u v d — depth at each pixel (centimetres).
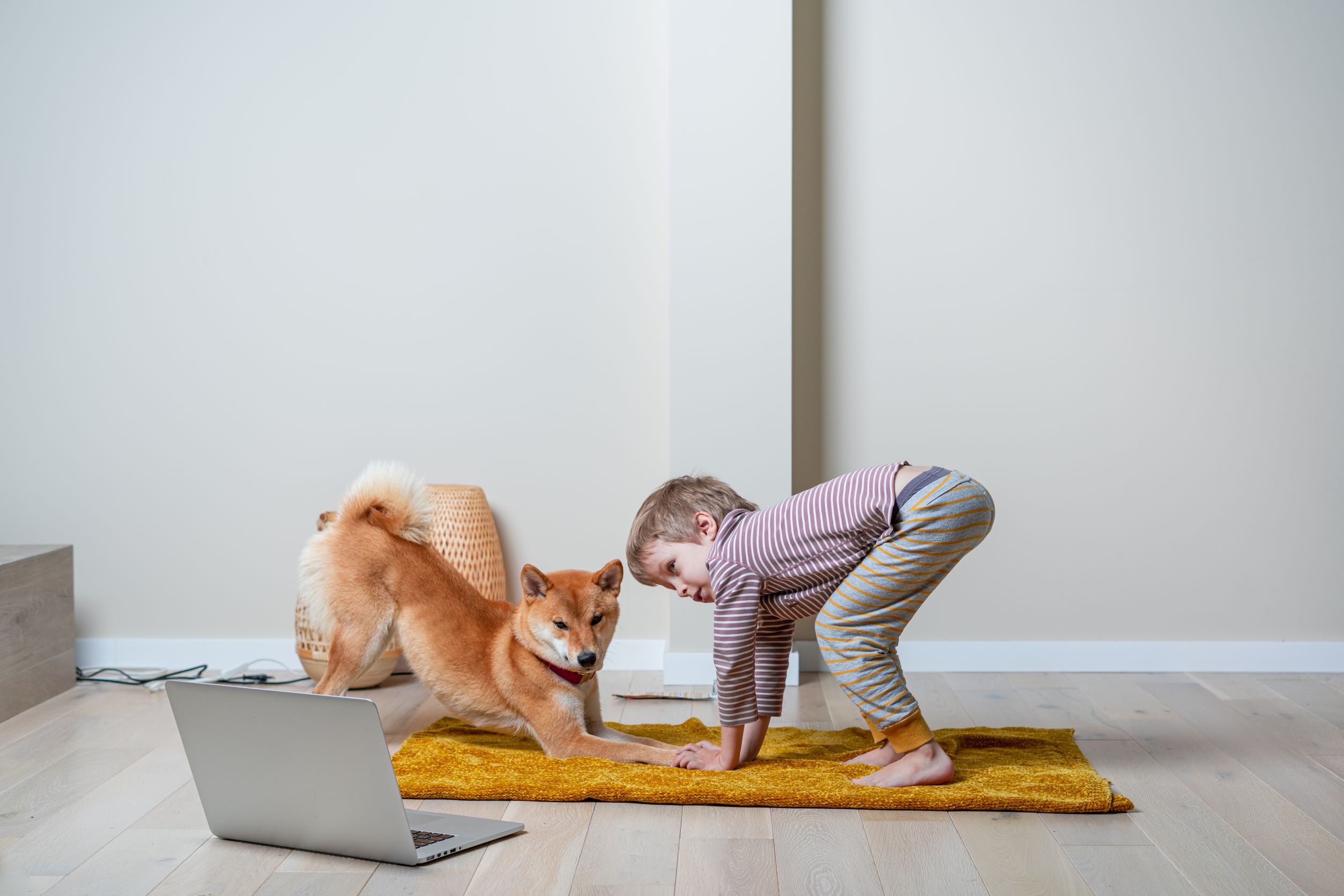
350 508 219
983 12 278
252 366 287
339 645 212
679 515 186
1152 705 244
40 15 284
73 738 216
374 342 287
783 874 144
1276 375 278
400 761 192
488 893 139
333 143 285
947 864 148
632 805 173
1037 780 179
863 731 221
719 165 270
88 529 288
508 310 286
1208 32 275
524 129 284
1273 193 276
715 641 180
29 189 286
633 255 284
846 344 283
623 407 286
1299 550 279
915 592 178
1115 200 278
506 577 288
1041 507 282
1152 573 281
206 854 154
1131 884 141
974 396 281
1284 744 210
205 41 284
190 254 286
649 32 282
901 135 280
